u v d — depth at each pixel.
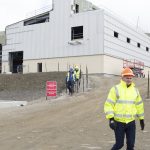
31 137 11.91
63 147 10.16
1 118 17.48
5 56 64.88
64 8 57.22
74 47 55.88
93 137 11.88
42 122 15.73
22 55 63.97
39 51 59.75
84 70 54.62
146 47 72.19
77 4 58.06
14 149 9.96
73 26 56.09
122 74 7.16
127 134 7.12
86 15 54.94
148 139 11.37
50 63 58.28
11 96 37.06
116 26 57.59
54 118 16.95
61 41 57.28
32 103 25.89
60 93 32.06
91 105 21.61
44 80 42.62
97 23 53.97
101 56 53.41
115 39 57.06
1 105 25.30
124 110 7.04
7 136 12.21
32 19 61.66
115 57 56.72
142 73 64.44
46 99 27.81
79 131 13.15
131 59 63.19
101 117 16.80
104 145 10.47
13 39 63.59
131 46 63.72
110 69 55.09
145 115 17.02
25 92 39.34
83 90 31.81
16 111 20.58
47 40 58.88
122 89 7.11
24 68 61.41
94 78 43.28
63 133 12.73
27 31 61.53
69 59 56.25
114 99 7.08
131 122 7.07
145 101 21.98
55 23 58.06
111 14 55.97
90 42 54.41
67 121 15.90
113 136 12.05
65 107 21.28
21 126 14.64
